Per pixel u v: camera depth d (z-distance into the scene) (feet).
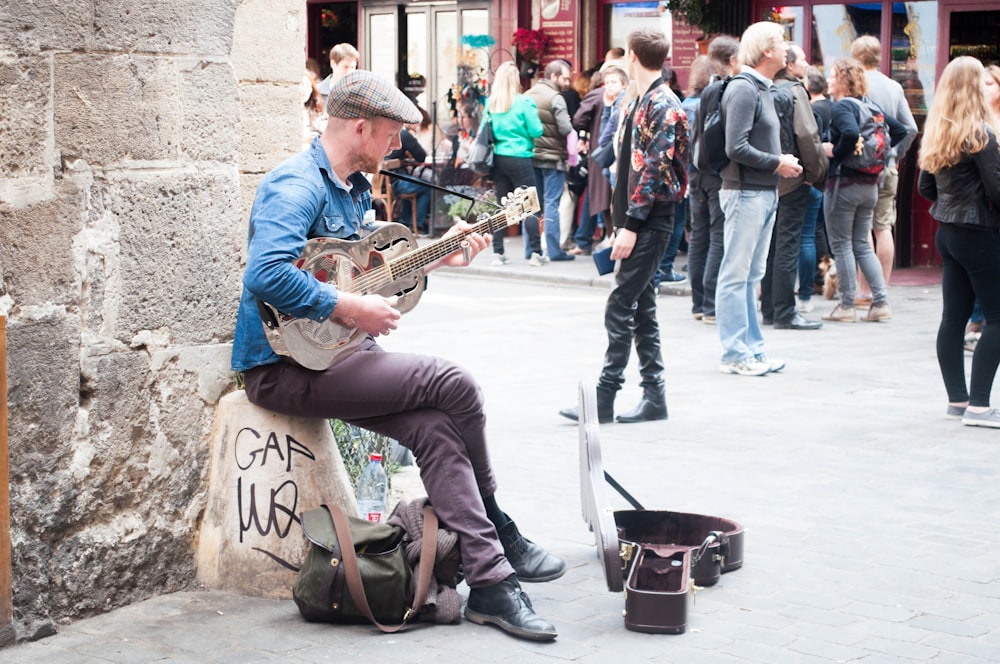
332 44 68.08
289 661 13.41
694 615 14.76
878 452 22.49
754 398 27.17
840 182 36.37
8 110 13.58
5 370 13.33
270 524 15.38
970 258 23.82
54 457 14.19
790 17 51.44
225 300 15.85
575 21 58.90
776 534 17.80
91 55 14.30
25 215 13.79
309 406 14.90
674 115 23.40
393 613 14.39
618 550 14.49
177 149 15.25
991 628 14.33
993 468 21.39
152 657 13.50
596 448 15.49
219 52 15.62
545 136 49.67
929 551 17.07
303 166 14.56
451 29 61.36
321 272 14.47
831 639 13.99
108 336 14.65
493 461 22.11
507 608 14.25
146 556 15.19
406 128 55.47
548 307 41.73
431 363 14.74
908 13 49.08
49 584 14.20
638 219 23.67
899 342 33.88
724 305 29.66
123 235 14.73
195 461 15.64
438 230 58.44
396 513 15.05
